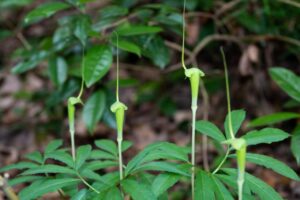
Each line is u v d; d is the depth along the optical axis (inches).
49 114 96.0
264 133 48.8
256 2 89.5
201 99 103.6
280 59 95.3
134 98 107.5
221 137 49.1
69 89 75.2
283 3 85.7
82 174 48.3
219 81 97.0
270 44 90.9
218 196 45.0
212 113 98.9
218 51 103.7
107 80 77.7
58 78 73.8
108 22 66.0
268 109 91.9
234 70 99.1
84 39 62.6
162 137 101.8
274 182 79.7
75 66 75.5
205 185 45.4
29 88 125.4
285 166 47.4
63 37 68.3
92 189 46.9
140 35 67.6
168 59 69.2
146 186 45.3
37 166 50.2
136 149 98.8
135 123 109.4
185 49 85.3
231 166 80.2
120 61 112.2
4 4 80.1
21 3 80.0
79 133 101.9
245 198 46.5
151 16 68.2
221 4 88.7
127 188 44.9
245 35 94.7
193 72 45.9
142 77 116.7
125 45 60.1
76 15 65.4
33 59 73.7
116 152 52.6
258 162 47.6
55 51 72.0
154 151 48.1
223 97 99.3
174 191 76.9
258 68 91.4
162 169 46.1
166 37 102.8
